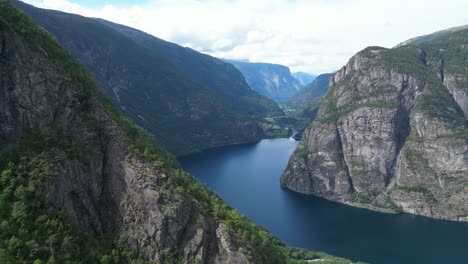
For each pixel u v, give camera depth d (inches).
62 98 5088.6
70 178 4682.6
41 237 4141.2
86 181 4849.9
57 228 4306.1
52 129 4857.3
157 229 4874.5
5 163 4461.1
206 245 4980.3
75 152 4852.4
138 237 4837.6
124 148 5241.1
